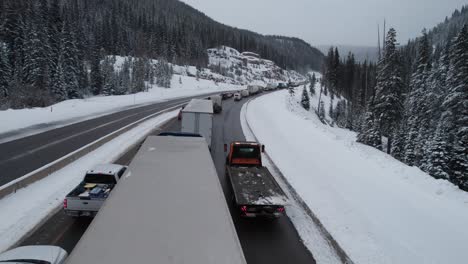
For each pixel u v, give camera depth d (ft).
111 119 87.40
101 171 31.37
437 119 136.36
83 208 27.53
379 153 65.87
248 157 42.42
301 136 73.36
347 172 44.80
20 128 65.57
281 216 31.86
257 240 26.86
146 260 11.98
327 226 28.50
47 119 78.13
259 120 100.58
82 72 207.41
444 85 146.10
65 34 186.91
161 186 19.53
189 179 20.99
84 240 13.05
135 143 60.18
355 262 22.66
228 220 15.65
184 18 640.99
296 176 43.34
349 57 379.76
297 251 25.26
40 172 38.06
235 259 12.48
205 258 12.41
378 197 34.86
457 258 22.79
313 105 273.95
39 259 18.80
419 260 22.61
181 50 477.77
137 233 13.84
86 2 495.00
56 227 27.12
